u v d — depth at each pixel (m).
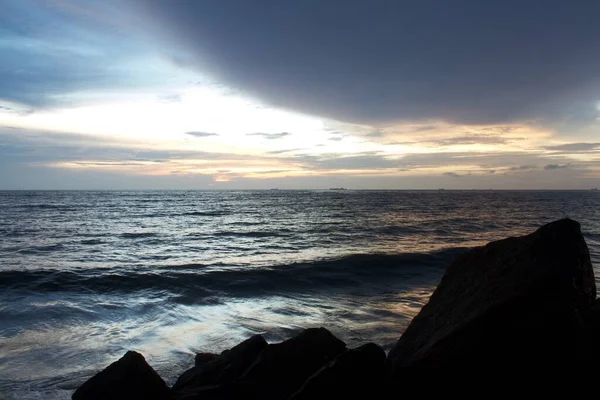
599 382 4.70
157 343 8.68
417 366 5.09
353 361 4.82
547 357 4.68
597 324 5.08
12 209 58.25
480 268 6.01
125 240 27.91
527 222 44.69
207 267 17.33
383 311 11.04
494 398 4.79
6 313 10.59
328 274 16.09
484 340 4.83
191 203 87.75
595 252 21.91
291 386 5.49
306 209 70.38
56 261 19.25
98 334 9.22
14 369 7.21
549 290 4.79
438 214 58.00
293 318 10.48
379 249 23.58
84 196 125.88
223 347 8.48
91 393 5.12
